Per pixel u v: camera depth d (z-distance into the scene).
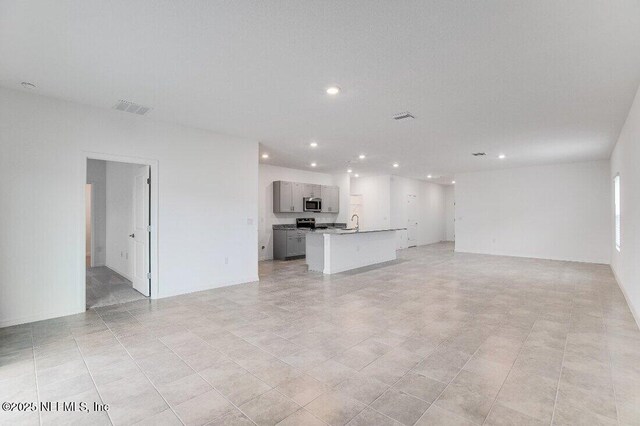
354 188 11.17
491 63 2.76
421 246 11.41
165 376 2.35
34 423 1.83
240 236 5.38
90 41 2.43
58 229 3.64
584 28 2.23
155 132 4.39
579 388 2.18
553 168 8.01
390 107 3.85
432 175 10.34
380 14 2.10
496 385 2.22
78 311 3.79
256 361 2.59
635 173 3.64
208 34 2.34
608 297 4.48
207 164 4.93
